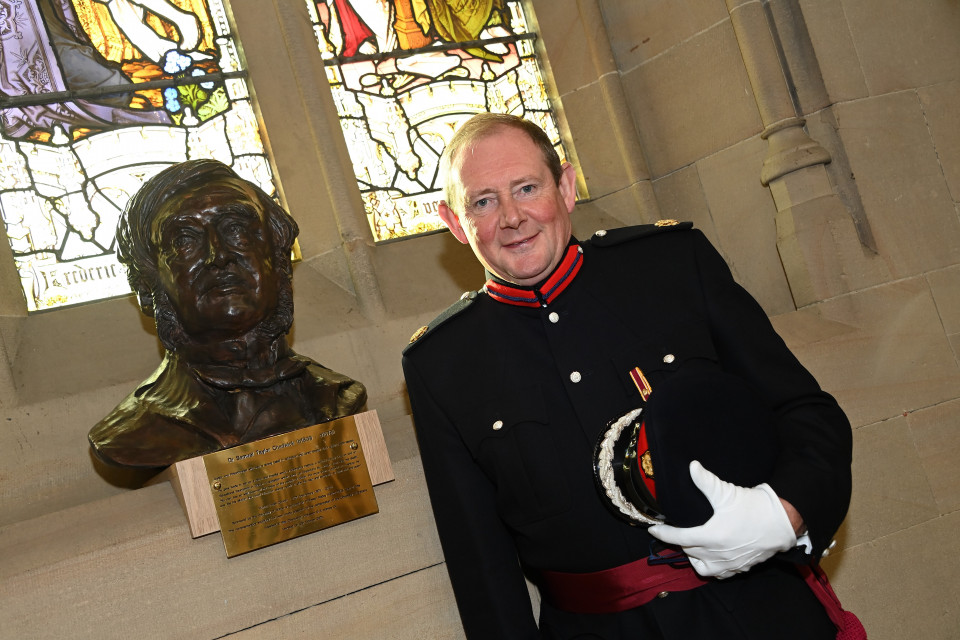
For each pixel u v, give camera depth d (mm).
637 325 1282
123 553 1430
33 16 2357
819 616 1183
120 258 1681
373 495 1610
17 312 2080
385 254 2490
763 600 1178
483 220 1277
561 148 2859
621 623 1201
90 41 2406
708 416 1129
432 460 1368
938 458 2244
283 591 1515
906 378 2275
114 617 1400
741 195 2551
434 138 2721
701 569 1112
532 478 1245
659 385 1146
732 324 1268
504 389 1307
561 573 1266
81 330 2107
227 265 1578
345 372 2230
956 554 2207
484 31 2893
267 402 1623
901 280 2357
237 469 1504
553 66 2875
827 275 2336
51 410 1939
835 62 2445
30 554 1407
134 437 1526
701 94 2621
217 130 2469
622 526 1211
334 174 2426
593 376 1263
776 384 1225
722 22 2547
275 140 2445
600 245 1385
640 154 2738
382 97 2689
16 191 2207
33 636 1352
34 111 2291
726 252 2611
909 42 2527
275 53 2518
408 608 1604
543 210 1268
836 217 2355
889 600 2129
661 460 1097
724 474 1122
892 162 2430
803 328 2283
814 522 1091
